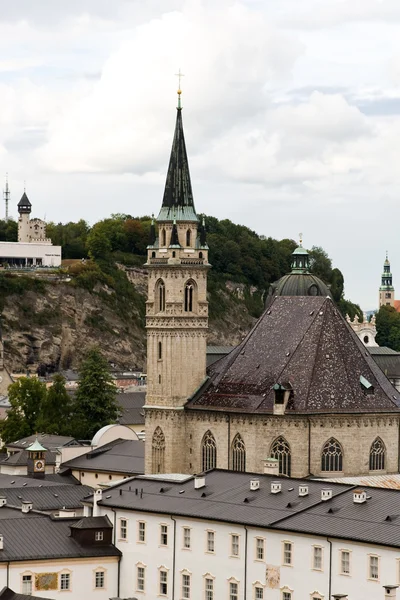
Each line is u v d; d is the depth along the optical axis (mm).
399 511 193125
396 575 180875
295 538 193750
